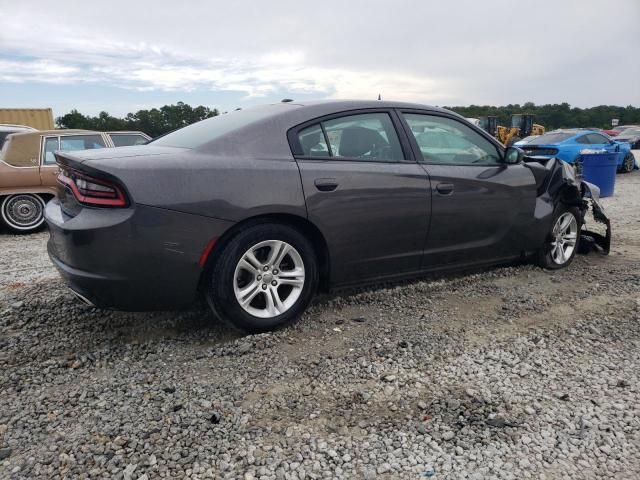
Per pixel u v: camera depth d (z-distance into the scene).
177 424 2.46
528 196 4.62
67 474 2.12
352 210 3.59
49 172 7.82
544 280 4.75
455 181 4.09
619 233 7.06
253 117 3.59
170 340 3.40
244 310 3.33
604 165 10.55
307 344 3.34
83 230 2.93
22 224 7.80
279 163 3.37
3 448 2.29
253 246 3.29
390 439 2.36
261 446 2.31
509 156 4.50
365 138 3.80
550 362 3.13
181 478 2.10
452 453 2.27
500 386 2.84
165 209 2.98
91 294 3.04
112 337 3.45
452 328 3.62
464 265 4.39
